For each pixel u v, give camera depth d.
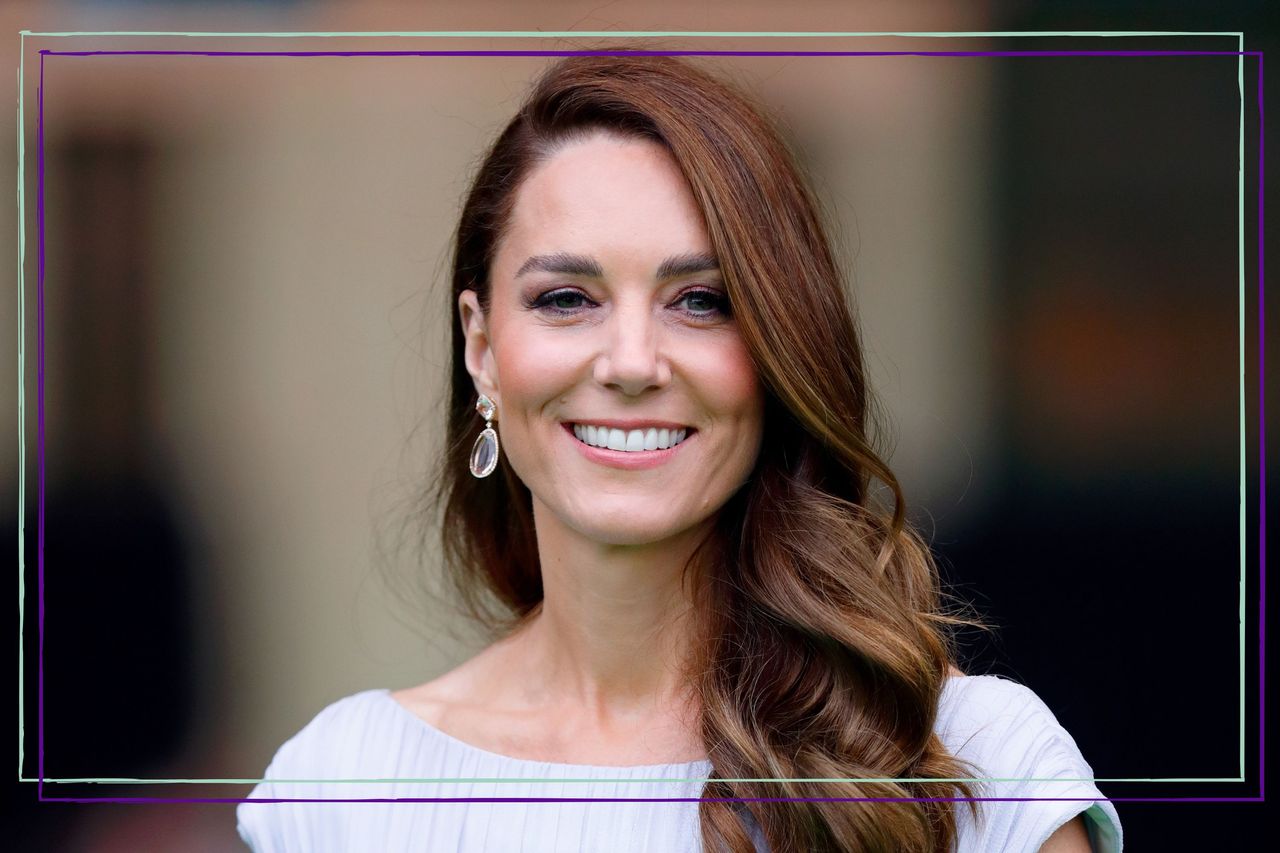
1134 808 7.39
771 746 3.63
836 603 3.75
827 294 3.74
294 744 4.56
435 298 5.61
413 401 8.05
